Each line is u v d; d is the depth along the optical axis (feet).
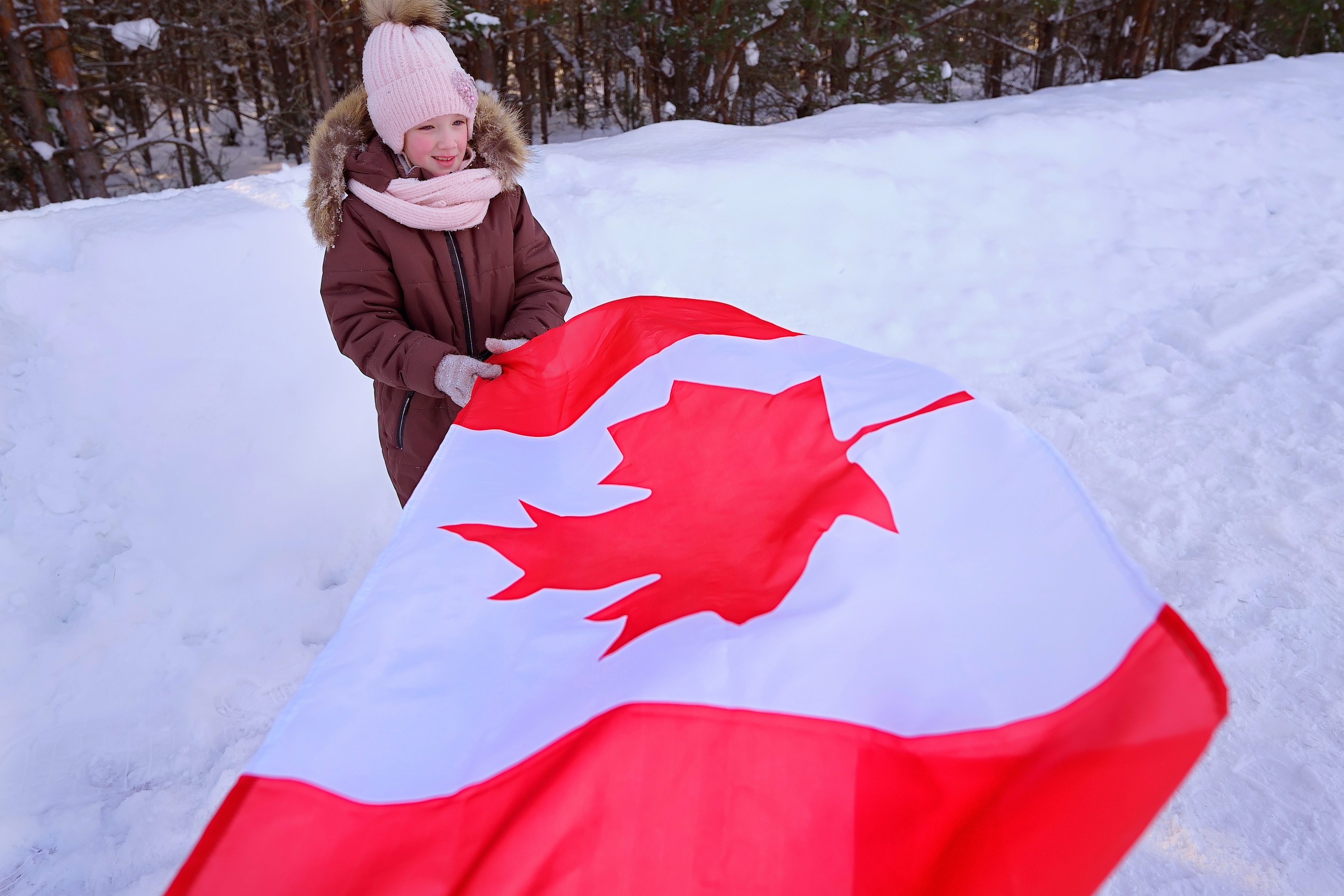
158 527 9.07
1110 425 10.94
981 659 3.16
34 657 7.80
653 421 5.06
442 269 6.18
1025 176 16.70
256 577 8.98
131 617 8.31
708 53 31.07
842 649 3.29
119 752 7.06
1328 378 11.40
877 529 3.89
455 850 2.90
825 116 20.48
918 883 2.72
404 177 6.09
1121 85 22.99
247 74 52.06
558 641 3.65
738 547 4.15
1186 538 8.77
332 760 3.10
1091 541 3.50
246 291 10.83
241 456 9.91
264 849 2.86
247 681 7.77
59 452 9.10
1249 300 13.67
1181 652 2.90
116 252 10.19
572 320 6.38
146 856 6.16
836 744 2.99
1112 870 2.53
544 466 5.15
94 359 9.66
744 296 13.42
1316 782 5.95
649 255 13.56
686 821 2.88
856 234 14.65
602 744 2.99
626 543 4.34
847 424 4.66
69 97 31.14
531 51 45.44
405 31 5.70
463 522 4.50
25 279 9.68
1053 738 2.80
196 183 43.45
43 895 5.91
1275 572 8.14
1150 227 15.96
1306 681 6.88
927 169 16.49
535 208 14.29
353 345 5.97
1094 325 13.53
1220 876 5.32
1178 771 2.63
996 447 4.18
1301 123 19.76
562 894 2.77
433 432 6.51
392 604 3.84
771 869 2.81
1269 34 44.34
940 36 37.58
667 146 17.15
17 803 6.55
